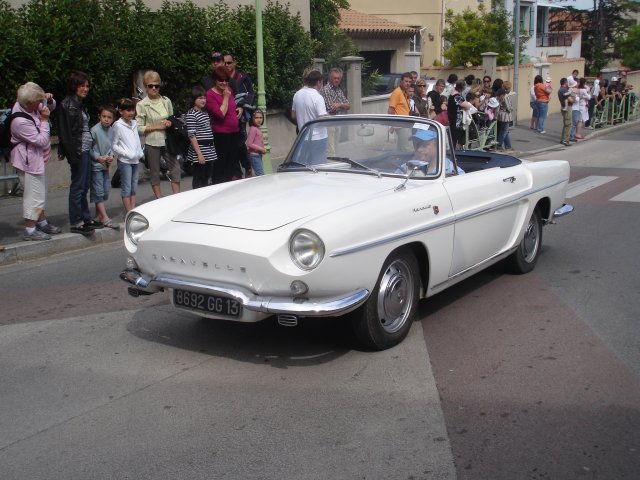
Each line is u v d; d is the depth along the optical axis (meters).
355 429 3.89
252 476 3.45
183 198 5.39
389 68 26.92
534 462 3.53
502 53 27.19
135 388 4.48
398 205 4.85
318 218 4.39
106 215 9.00
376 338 4.84
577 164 15.95
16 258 7.81
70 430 3.96
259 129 10.73
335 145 5.88
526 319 5.64
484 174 6.02
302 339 5.22
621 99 26.16
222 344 5.17
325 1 20.00
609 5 51.81
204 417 4.07
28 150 7.91
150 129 9.57
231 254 4.40
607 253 7.74
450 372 4.62
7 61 10.70
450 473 3.44
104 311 6.04
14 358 5.03
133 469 3.54
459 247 5.50
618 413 4.03
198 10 14.32
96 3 12.26
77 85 8.13
